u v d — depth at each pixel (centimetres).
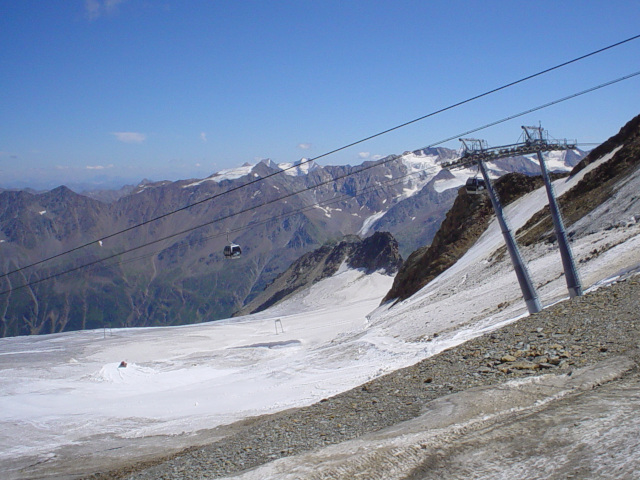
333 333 9500
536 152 2777
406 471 740
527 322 1555
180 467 1116
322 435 1039
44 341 14150
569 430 732
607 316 1349
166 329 16012
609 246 3588
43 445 3238
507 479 660
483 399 953
